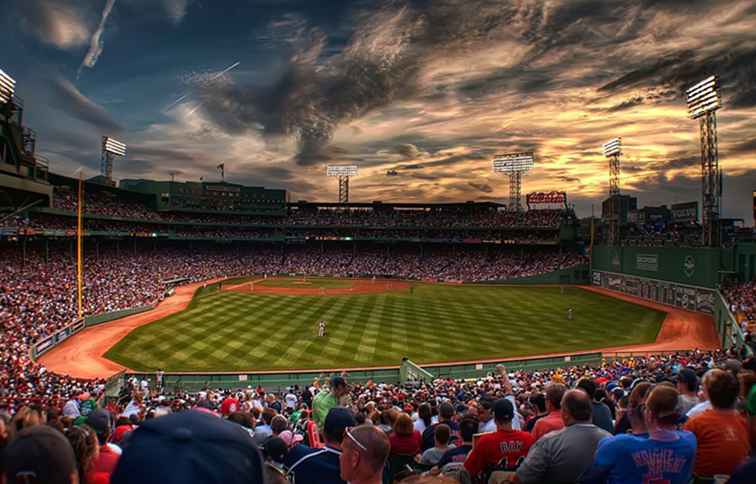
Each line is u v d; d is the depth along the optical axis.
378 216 115.62
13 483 2.43
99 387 26.22
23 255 58.72
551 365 36.69
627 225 91.94
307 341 42.81
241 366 35.69
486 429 9.41
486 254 107.19
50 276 57.28
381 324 50.62
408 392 24.20
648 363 29.42
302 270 103.50
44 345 37.75
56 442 2.57
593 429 5.50
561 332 48.62
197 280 85.69
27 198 35.47
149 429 2.11
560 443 5.37
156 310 56.56
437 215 114.44
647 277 71.00
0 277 52.03
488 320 53.88
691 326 52.06
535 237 102.62
